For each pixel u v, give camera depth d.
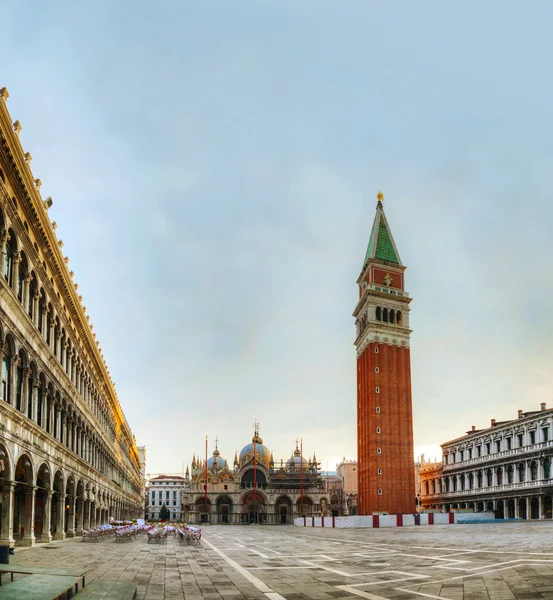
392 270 160.00
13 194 38.03
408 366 152.12
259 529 122.25
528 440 126.62
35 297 45.31
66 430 58.09
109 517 97.12
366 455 146.25
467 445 154.62
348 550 48.19
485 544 49.12
